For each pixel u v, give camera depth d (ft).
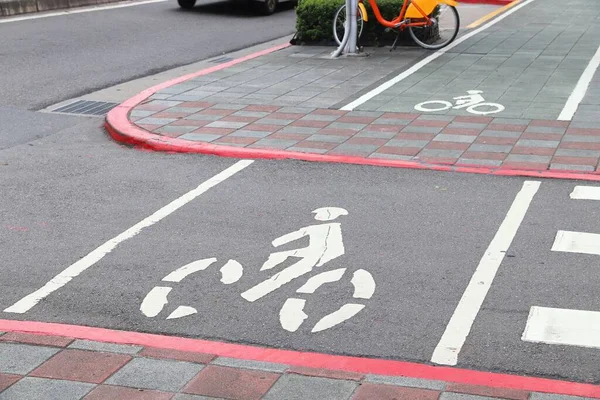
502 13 66.90
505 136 32.76
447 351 17.69
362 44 53.16
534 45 52.03
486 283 20.80
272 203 26.73
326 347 17.97
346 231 24.26
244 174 29.63
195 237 24.13
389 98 39.34
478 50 50.83
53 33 61.72
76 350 17.79
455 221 24.85
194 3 76.28
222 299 20.26
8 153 33.27
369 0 50.19
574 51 49.70
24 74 47.85
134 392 16.06
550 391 15.85
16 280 21.59
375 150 31.48
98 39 59.41
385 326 18.83
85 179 29.71
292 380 16.43
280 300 20.15
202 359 17.37
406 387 16.06
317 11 53.36
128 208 26.71
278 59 49.88
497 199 26.53
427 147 31.68
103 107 40.86
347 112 37.01
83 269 22.17
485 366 17.04
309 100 39.29
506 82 42.09
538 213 25.29
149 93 41.19
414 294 20.30
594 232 23.77
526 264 21.80
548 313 19.20
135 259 22.72
